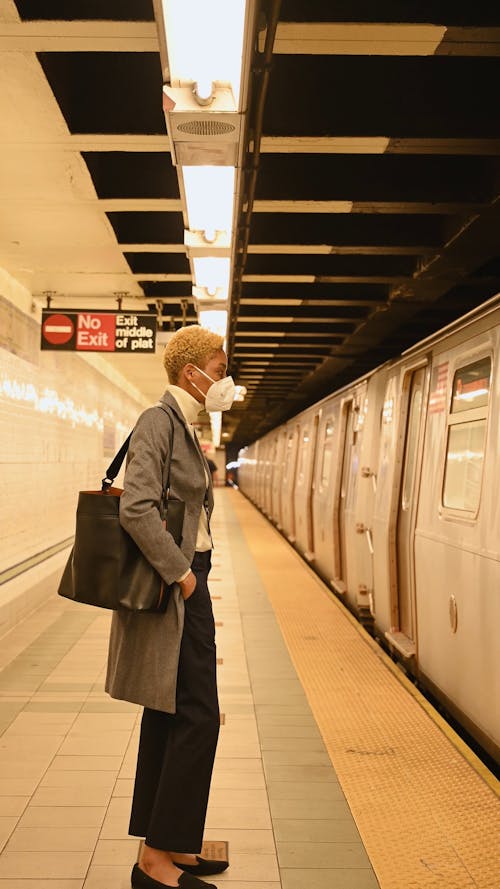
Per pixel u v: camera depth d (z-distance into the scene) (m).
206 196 4.02
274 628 6.71
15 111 3.59
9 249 5.70
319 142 3.97
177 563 2.32
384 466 6.62
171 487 2.45
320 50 3.26
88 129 3.80
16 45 3.06
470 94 3.91
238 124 2.95
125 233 5.52
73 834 2.90
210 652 2.47
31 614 7.04
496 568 3.72
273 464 19.69
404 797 3.24
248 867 2.67
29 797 3.24
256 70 3.14
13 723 4.17
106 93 3.79
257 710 4.45
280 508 17.20
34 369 7.03
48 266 6.15
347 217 5.64
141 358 11.31
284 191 4.80
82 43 3.07
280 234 5.63
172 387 2.61
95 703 4.52
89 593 2.34
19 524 6.50
